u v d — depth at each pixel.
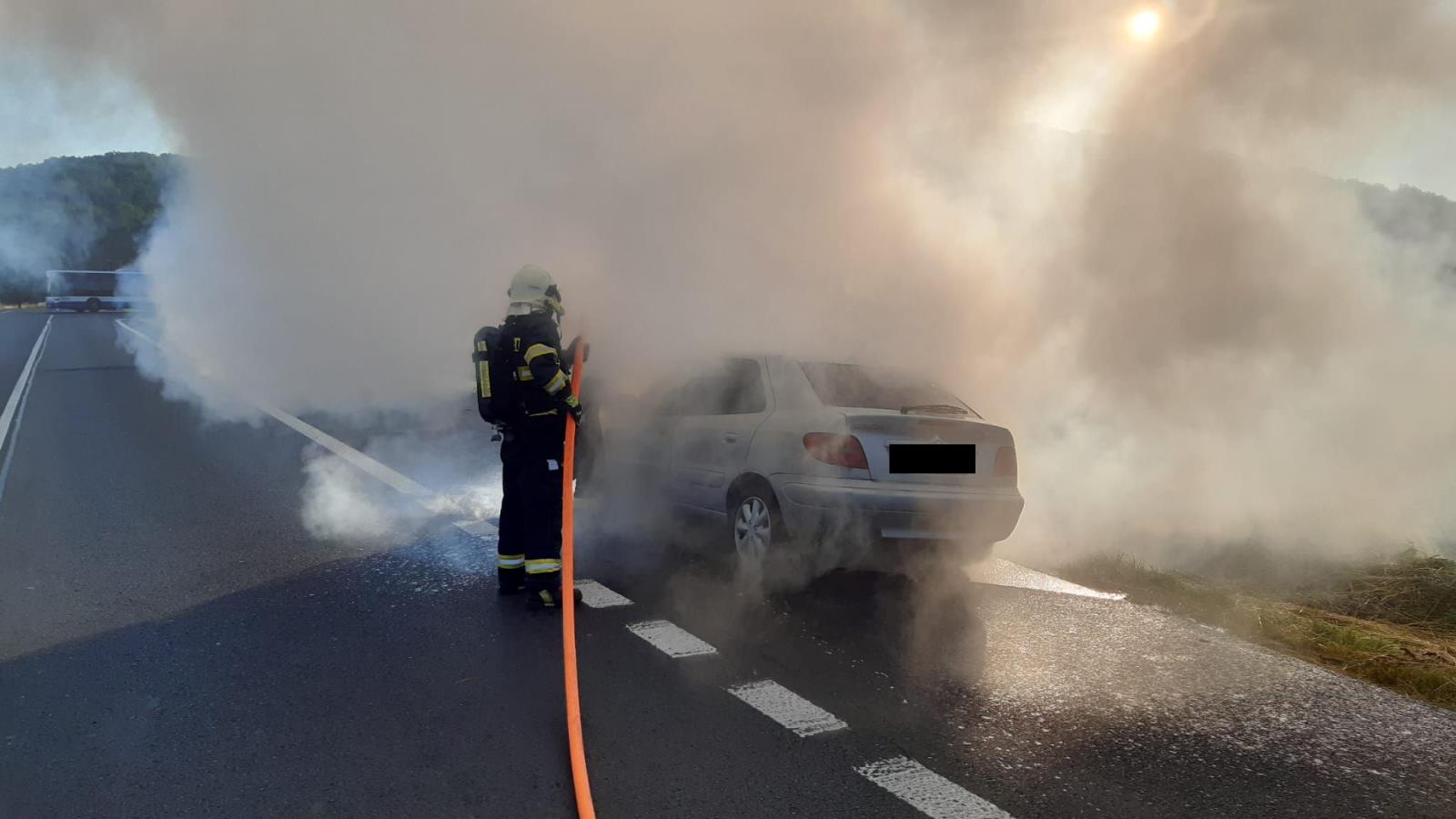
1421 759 3.37
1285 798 3.04
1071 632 4.56
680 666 3.91
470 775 2.97
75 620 4.33
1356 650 4.57
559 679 3.73
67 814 2.71
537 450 4.54
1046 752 3.27
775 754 3.16
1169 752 3.32
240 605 4.56
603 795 2.86
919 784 2.99
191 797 2.81
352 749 3.13
